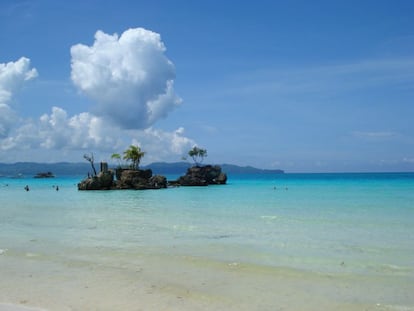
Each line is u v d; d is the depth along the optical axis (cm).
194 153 10388
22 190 7888
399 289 1160
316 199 4434
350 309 998
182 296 1091
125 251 1673
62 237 2023
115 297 1078
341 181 10825
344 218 2705
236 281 1238
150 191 6956
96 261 1497
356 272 1341
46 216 3008
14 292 1117
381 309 998
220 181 9656
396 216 2792
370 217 2747
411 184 8294
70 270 1365
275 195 5303
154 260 1509
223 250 1681
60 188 8650
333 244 1806
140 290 1142
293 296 1095
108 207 3788
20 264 1452
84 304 1016
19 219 2822
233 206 3731
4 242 1894
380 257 1553
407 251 1656
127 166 8862
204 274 1317
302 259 1520
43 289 1145
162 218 2819
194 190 7112
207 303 1034
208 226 2384
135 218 2833
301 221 2573
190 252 1648
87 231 2223
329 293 1123
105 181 7500
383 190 6109
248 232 2150
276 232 2148
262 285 1198
